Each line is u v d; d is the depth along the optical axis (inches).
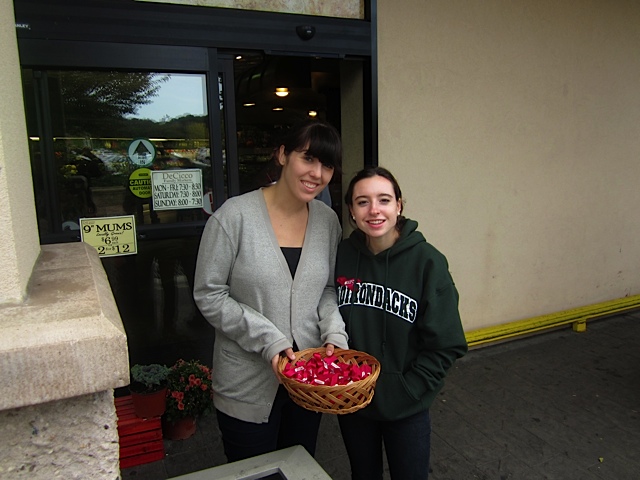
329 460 106.2
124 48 97.3
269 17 108.6
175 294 115.8
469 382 140.4
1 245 35.4
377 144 129.4
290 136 63.7
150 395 99.6
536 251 171.6
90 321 33.1
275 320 65.9
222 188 112.9
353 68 131.0
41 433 34.2
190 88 107.4
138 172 107.4
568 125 169.6
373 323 69.1
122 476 98.2
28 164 49.2
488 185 157.6
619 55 175.5
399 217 71.6
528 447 110.1
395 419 67.6
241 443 68.3
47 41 91.7
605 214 185.2
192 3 102.1
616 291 194.2
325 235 71.1
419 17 137.0
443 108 145.4
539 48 158.2
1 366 30.1
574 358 156.2
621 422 120.3
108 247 107.4
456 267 157.2
